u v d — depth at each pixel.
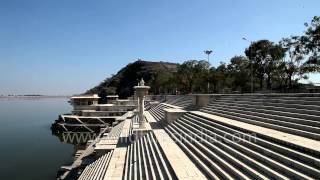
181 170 17.27
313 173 11.98
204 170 17.12
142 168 20.59
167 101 62.41
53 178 36.25
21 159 46.88
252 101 27.56
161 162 20.09
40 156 49.00
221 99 34.09
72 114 84.88
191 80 85.50
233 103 30.06
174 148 22.69
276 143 15.83
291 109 20.75
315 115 18.14
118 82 191.00
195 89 88.38
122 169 22.11
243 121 23.50
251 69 54.34
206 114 30.08
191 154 20.17
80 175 26.48
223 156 17.53
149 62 186.62
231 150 17.55
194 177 16.06
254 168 14.55
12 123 99.31
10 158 47.53
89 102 87.81
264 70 54.84
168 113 34.09
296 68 48.12
